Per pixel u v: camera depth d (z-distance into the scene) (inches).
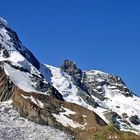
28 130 6589.6
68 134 7170.3
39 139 6279.5
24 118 7219.5
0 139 5935.0
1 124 6589.6
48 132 6653.5
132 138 7431.1
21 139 6127.0
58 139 6422.2
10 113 7229.3
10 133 6279.5
